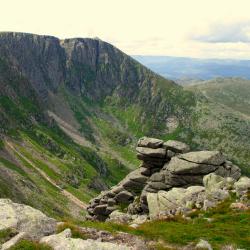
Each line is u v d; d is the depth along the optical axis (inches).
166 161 3230.8
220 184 2402.8
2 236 1008.9
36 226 1096.2
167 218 1946.4
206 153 2952.8
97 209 3351.4
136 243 1193.4
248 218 1744.6
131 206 2987.2
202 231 1550.2
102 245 1003.9
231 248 1288.1
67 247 967.0
